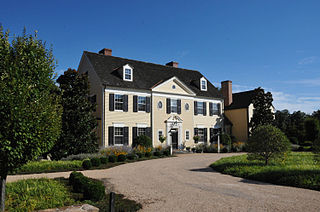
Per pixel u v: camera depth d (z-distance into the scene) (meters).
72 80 20.66
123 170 14.95
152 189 9.73
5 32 6.99
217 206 7.41
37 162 15.07
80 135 19.64
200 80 32.44
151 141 25.38
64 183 10.38
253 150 14.66
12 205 7.24
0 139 6.12
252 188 9.70
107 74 25.55
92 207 7.04
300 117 58.34
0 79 6.36
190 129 30.16
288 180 10.30
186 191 9.34
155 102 27.53
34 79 7.08
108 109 24.19
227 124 35.22
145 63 31.08
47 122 7.19
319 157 12.84
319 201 7.75
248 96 35.88
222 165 15.27
